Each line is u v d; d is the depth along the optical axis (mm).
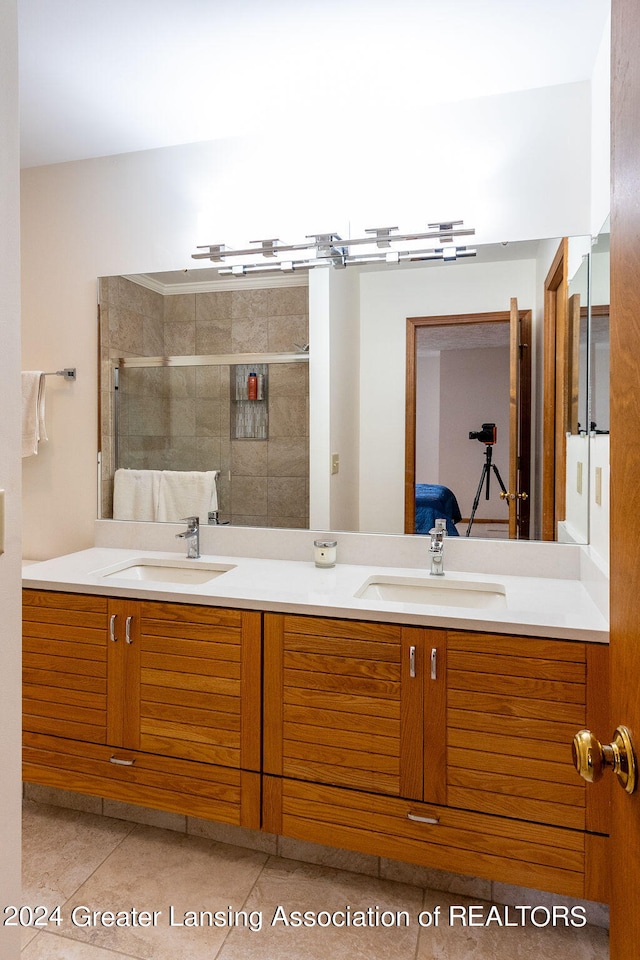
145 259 2547
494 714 1588
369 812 1699
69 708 2004
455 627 1613
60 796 2223
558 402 2098
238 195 2430
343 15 1722
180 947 1581
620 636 743
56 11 1696
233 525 2482
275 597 1804
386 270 2264
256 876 1845
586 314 2029
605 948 1589
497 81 2062
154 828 2086
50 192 2660
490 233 2166
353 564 2324
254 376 2438
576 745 740
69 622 1994
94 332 2619
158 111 2234
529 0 1661
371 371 2299
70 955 1557
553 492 2111
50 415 2686
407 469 2275
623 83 718
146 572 2424
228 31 1794
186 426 2525
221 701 1830
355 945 1592
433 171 2217
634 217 675
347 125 2295
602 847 1506
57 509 2697
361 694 1697
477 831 1608
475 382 2193
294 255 2377
